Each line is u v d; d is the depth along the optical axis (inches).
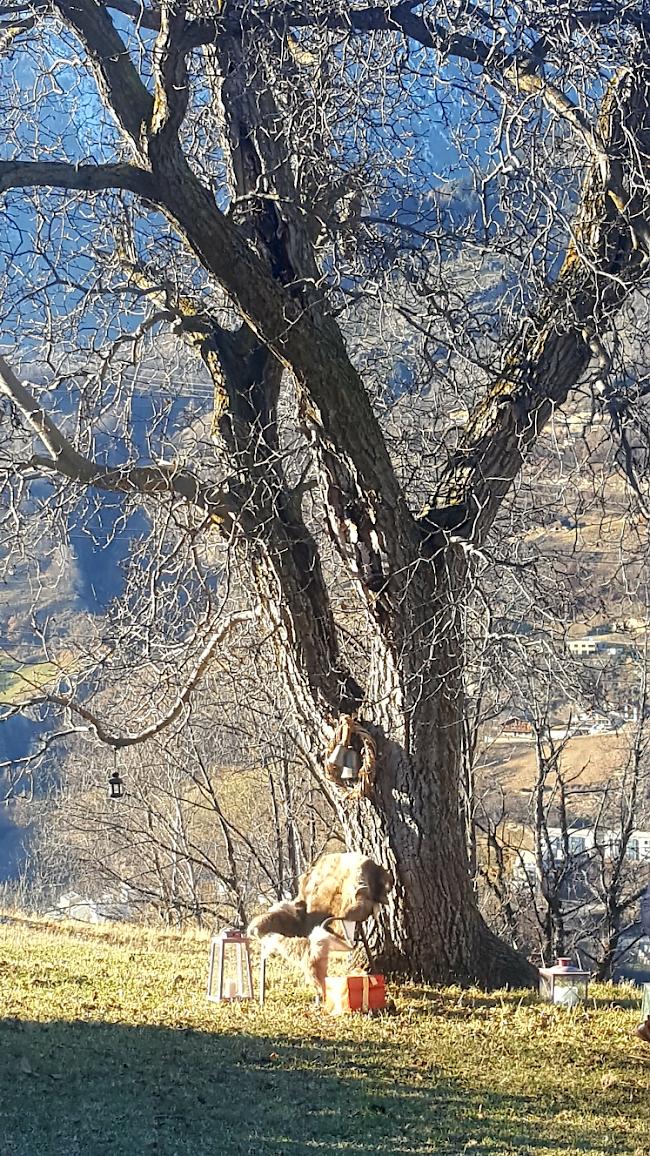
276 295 360.8
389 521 386.3
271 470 391.5
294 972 427.8
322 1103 272.7
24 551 376.8
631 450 352.5
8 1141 234.7
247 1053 311.9
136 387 409.4
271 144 385.4
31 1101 262.8
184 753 900.6
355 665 468.4
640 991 451.5
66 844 1004.6
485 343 421.7
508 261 367.9
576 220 378.0
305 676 408.8
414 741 396.2
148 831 982.4
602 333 358.3
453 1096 283.9
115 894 1093.8
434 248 368.2
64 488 356.8
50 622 589.3
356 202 386.3
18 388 342.3
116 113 343.9
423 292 354.6
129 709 597.0
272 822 966.4
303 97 370.6
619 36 361.1
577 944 789.2
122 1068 293.0
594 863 797.9
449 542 391.5
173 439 424.5
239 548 410.9
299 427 402.3
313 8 347.3
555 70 341.4
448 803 404.5
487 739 860.6
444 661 395.2
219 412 405.4
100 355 348.8
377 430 386.6
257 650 459.2
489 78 326.3
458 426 415.2
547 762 735.7
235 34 355.9
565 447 366.9
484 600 341.4
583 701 346.9
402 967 406.9
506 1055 324.2
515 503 414.0
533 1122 267.0
